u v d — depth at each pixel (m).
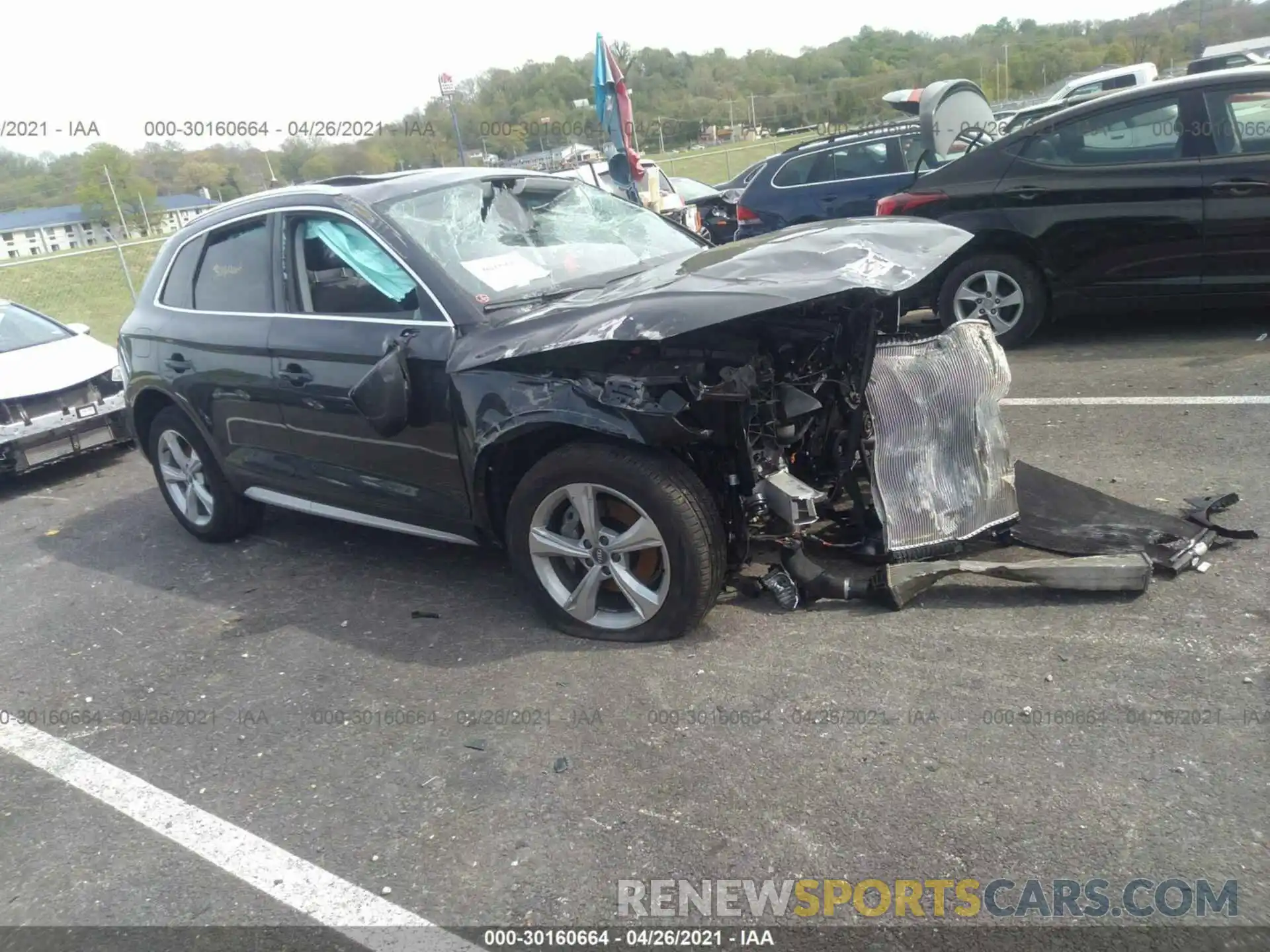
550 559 3.89
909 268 3.51
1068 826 2.57
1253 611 3.41
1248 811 2.55
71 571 5.54
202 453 5.36
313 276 4.49
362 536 5.43
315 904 2.65
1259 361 6.13
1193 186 6.40
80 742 3.63
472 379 3.77
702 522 3.54
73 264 13.35
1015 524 4.04
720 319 3.18
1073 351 7.01
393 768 3.19
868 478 3.97
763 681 3.37
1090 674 3.18
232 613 4.61
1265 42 14.72
